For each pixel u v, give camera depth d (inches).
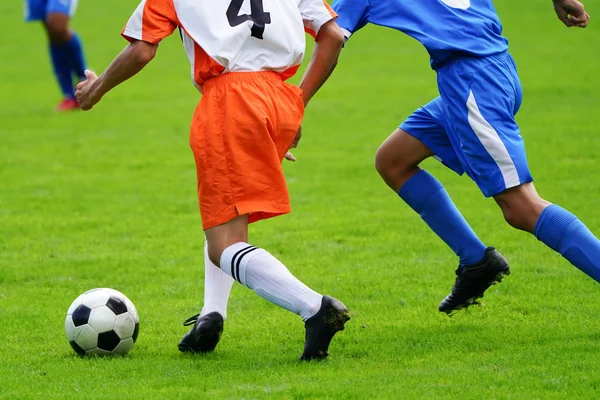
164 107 2175.2
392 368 611.8
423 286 882.1
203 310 676.7
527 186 668.1
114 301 675.4
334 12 676.7
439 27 687.1
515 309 781.3
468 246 737.0
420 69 2536.9
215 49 624.4
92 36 3181.6
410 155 748.6
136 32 628.7
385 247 1051.9
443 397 539.8
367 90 2269.9
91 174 1544.0
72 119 2068.2
